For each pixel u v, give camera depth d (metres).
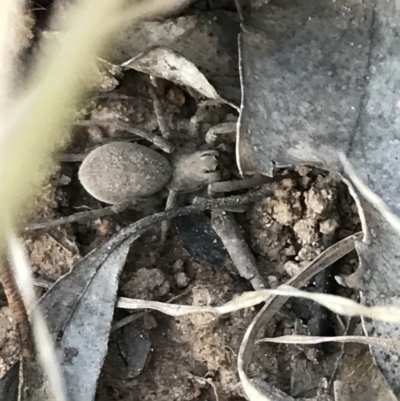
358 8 0.08
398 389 0.08
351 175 0.08
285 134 0.08
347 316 0.09
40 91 0.07
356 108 0.08
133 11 0.09
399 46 0.08
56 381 0.09
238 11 0.09
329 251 0.09
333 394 0.09
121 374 0.09
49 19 0.09
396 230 0.08
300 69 0.08
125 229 0.09
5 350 0.09
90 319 0.09
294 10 0.09
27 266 0.09
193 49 0.09
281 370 0.09
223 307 0.09
